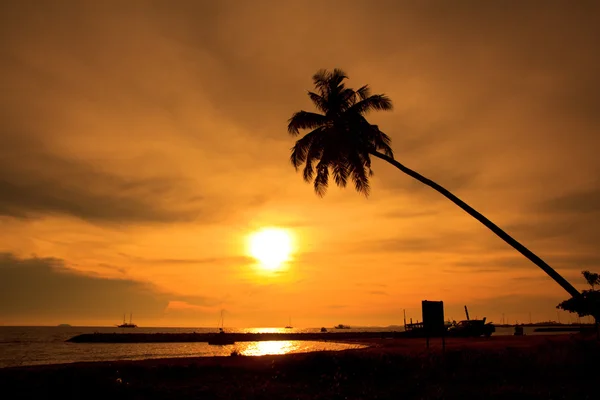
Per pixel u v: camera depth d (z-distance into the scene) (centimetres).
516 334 6862
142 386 1536
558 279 2289
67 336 17638
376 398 1527
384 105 2716
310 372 1914
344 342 8300
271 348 7425
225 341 10988
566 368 1875
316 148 2683
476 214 2428
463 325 6088
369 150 2609
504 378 1756
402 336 7744
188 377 1780
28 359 5778
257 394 1529
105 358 5600
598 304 2652
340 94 2764
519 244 2347
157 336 13300
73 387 1434
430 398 1495
